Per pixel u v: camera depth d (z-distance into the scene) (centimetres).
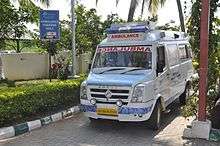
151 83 952
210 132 895
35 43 2162
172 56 1158
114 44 1056
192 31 943
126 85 916
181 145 856
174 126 1039
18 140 895
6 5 1641
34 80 2195
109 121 1070
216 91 964
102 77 975
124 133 964
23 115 1047
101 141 892
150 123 984
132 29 1048
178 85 1222
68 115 1167
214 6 920
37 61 2341
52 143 873
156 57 1011
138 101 912
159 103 1015
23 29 1750
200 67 879
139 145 859
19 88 1093
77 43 2406
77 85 1282
